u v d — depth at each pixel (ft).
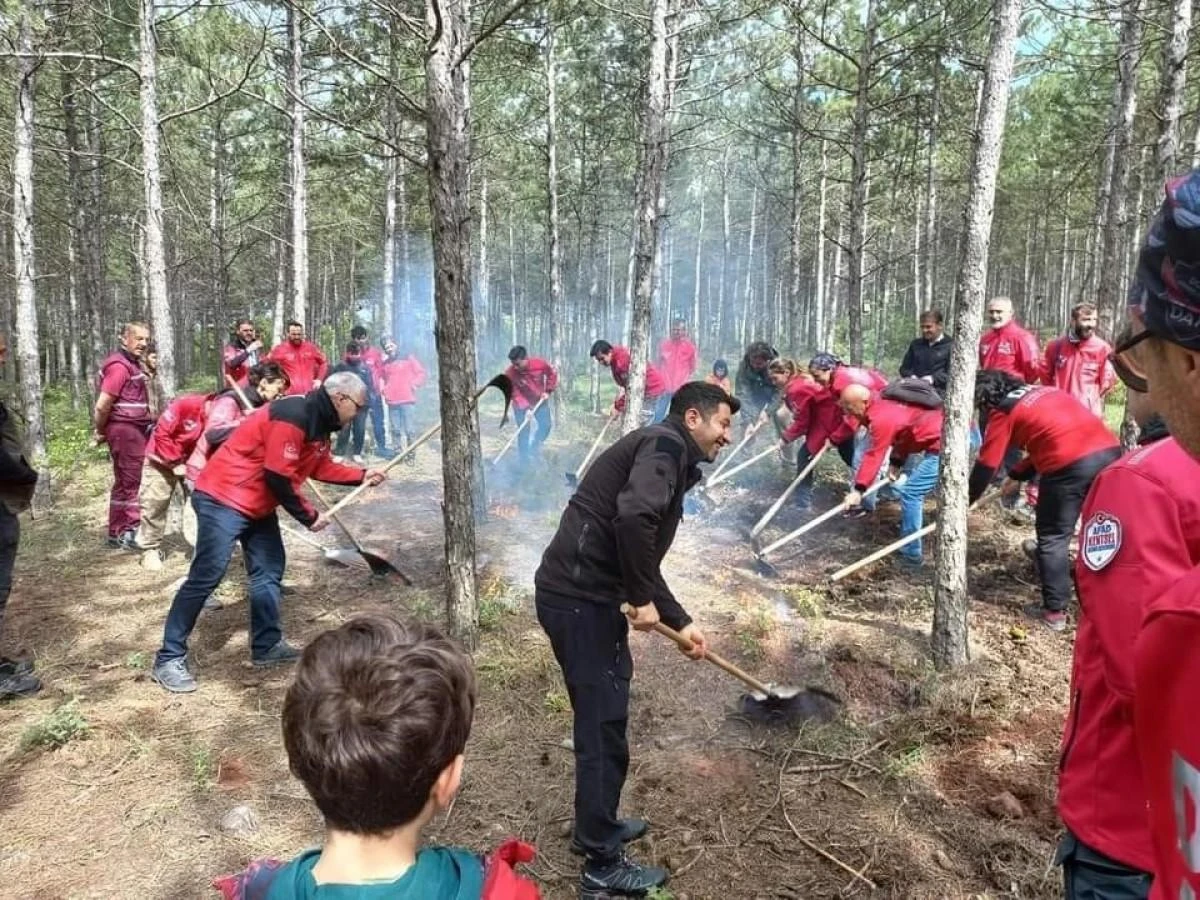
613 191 88.99
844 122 57.47
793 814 10.93
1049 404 15.58
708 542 23.48
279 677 15.03
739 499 28.04
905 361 28.73
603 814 9.38
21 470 13.47
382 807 3.69
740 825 10.75
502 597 18.39
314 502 28.32
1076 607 17.21
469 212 15.17
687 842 10.42
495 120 54.49
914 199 73.36
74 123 44.14
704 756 12.37
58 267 72.43
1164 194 2.92
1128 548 4.65
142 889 9.77
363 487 19.35
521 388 32.53
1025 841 10.16
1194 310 2.75
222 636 16.87
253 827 10.85
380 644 3.99
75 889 9.74
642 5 38.19
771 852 10.24
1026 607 17.38
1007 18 12.21
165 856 10.32
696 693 14.26
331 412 14.73
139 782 11.78
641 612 9.00
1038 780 11.34
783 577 20.35
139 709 13.80
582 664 9.45
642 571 8.74
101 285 59.93
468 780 11.87
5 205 47.24
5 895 9.61
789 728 12.97
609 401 71.61
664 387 35.27
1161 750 2.75
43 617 17.72
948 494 13.84
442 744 3.79
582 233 78.38
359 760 3.58
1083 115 52.01
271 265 88.28
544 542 23.24
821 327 72.84
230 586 19.62
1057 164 58.39
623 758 9.64
